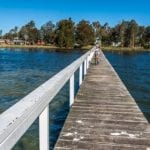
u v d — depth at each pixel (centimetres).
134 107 779
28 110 267
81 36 13212
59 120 1043
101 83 1203
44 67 4012
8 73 3058
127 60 6725
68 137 545
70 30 12888
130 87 2325
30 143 805
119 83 1208
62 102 1361
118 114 706
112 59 7100
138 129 596
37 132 895
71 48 12950
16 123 232
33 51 10969
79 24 13362
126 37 15150
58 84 455
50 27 15288
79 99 873
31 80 2422
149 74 3494
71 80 777
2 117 230
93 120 654
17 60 5712
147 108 1495
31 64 4622
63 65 4475
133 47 15138
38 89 363
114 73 1558
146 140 536
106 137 548
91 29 13462
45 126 371
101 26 15525
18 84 2130
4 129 210
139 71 3934
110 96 925
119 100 866
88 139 537
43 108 346
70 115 693
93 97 906
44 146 373
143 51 13425
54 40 13912
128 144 517
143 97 1834
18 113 246
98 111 732
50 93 383
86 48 13138
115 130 588
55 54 8600
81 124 623
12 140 227
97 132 575
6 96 1599
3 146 208
